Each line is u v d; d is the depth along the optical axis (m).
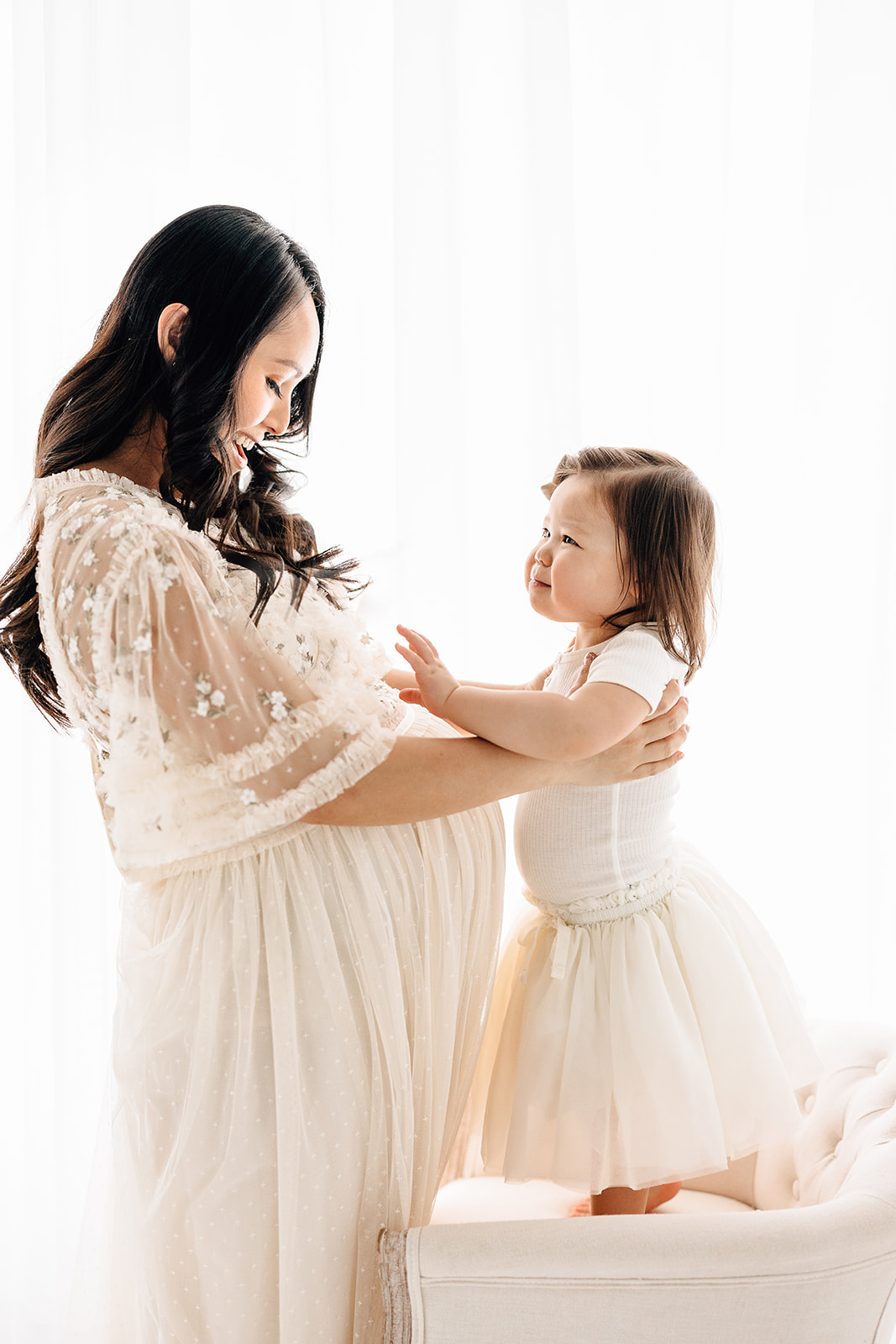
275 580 1.00
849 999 1.68
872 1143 1.09
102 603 0.89
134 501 0.97
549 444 1.47
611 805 1.08
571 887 1.10
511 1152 1.06
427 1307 0.91
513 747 0.98
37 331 1.58
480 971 1.13
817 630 1.62
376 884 1.00
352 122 1.56
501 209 1.55
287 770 0.92
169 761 0.91
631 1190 1.11
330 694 0.96
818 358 1.54
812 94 1.51
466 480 1.52
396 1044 0.99
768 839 1.67
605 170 1.56
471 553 1.58
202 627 0.90
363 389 1.57
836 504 1.61
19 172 1.56
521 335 1.54
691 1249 0.91
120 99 1.54
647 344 1.58
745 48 1.60
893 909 1.66
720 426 1.58
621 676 1.02
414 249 1.45
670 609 1.10
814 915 1.68
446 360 1.47
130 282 1.04
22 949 1.69
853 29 1.51
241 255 1.00
